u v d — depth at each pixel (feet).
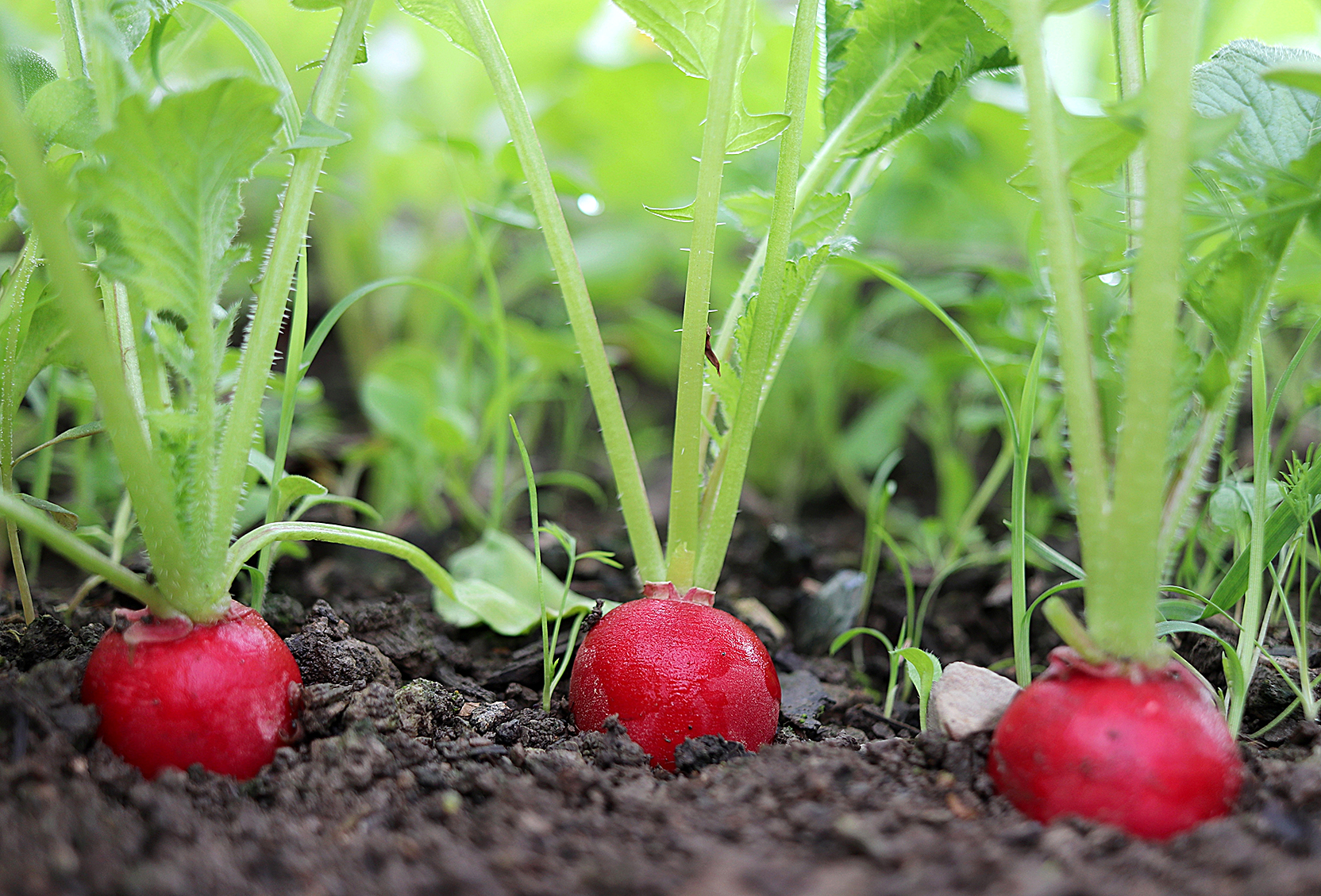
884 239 2.99
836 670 1.61
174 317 1.42
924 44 1.50
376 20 1.89
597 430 2.89
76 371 1.63
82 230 1.48
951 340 2.43
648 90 2.47
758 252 1.53
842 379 2.58
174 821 1.35
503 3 2.34
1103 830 1.34
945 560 1.80
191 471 1.39
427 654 1.54
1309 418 2.11
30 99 1.42
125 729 1.38
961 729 1.40
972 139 2.13
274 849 1.34
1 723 1.38
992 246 2.87
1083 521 1.38
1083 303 1.37
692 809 1.37
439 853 1.34
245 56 2.23
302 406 2.30
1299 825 1.35
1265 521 1.47
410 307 2.62
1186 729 1.35
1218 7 1.67
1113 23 1.47
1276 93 1.46
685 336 1.45
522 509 2.24
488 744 1.44
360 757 1.40
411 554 1.48
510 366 2.38
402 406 1.95
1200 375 1.45
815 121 1.97
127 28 1.43
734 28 1.43
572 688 1.46
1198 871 1.32
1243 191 1.44
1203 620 1.56
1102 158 1.39
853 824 1.34
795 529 2.14
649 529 1.48
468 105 2.55
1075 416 1.37
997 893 1.30
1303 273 1.59
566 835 1.35
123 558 1.67
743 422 1.47
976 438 2.57
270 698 1.40
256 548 1.42
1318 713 1.47
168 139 1.35
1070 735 1.36
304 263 1.49
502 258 2.72
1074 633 1.37
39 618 1.48
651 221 2.83
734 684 1.43
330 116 1.43
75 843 1.33
